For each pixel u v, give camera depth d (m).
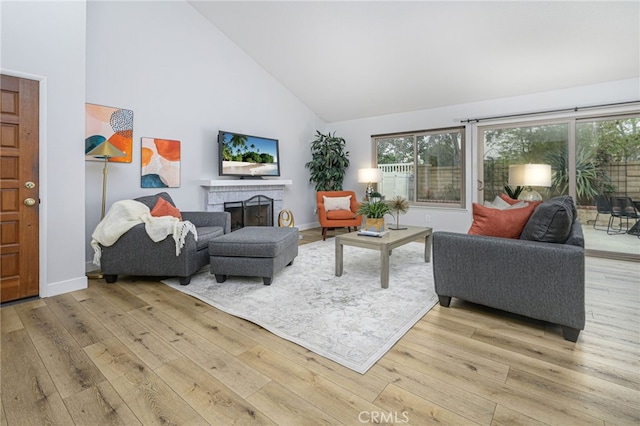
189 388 1.44
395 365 1.61
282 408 1.31
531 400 1.35
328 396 1.38
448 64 4.20
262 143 5.24
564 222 1.90
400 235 3.11
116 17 3.53
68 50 2.65
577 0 2.99
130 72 3.66
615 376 1.51
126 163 3.66
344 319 2.14
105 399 1.37
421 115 5.45
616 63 3.60
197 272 3.29
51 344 1.82
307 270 3.31
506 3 3.19
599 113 3.95
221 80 4.69
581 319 1.78
